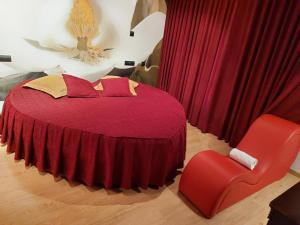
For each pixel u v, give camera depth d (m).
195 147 3.38
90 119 2.33
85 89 2.94
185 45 4.05
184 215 2.13
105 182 2.25
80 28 3.57
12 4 2.95
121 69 4.26
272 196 2.53
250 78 3.17
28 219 1.87
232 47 3.34
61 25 3.40
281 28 2.80
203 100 3.84
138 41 4.27
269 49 2.94
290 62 2.76
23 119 2.29
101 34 3.81
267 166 2.38
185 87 4.18
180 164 2.69
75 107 2.56
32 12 3.12
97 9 3.64
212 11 3.54
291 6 2.71
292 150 2.51
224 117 3.55
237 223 2.12
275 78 2.95
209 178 2.09
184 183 2.28
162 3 4.23
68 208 2.03
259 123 2.62
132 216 2.05
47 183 2.28
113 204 2.15
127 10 3.93
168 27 4.37
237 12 3.22
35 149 2.33
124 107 2.75
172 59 4.40
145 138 2.16
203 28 3.70
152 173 2.33
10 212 1.91
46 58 3.44
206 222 2.09
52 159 2.29
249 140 2.60
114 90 3.10
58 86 2.86
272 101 2.98
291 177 2.91
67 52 3.59
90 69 3.90
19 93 2.71
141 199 2.26
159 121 2.50
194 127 4.05
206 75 3.75
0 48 3.05
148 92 3.41
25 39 3.19
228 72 3.45
